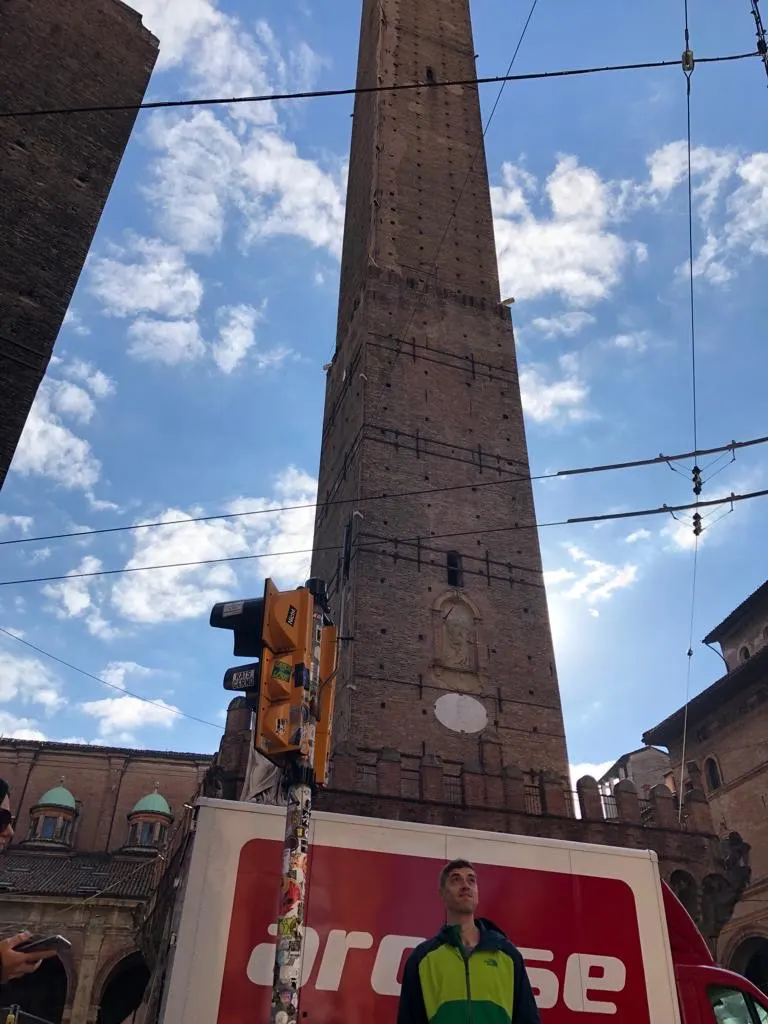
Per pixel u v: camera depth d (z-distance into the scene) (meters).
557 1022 12.04
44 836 50.00
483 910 12.57
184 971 11.20
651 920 13.20
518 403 39.03
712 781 40.78
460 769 26.14
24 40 21.59
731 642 47.56
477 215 46.97
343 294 47.09
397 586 30.98
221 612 10.62
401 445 35.19
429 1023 7.25
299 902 9.30
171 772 56.00
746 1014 12.48
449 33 56.84
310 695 10.27
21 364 17.92
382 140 47.97
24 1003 38.94
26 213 19.59
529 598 32.78
